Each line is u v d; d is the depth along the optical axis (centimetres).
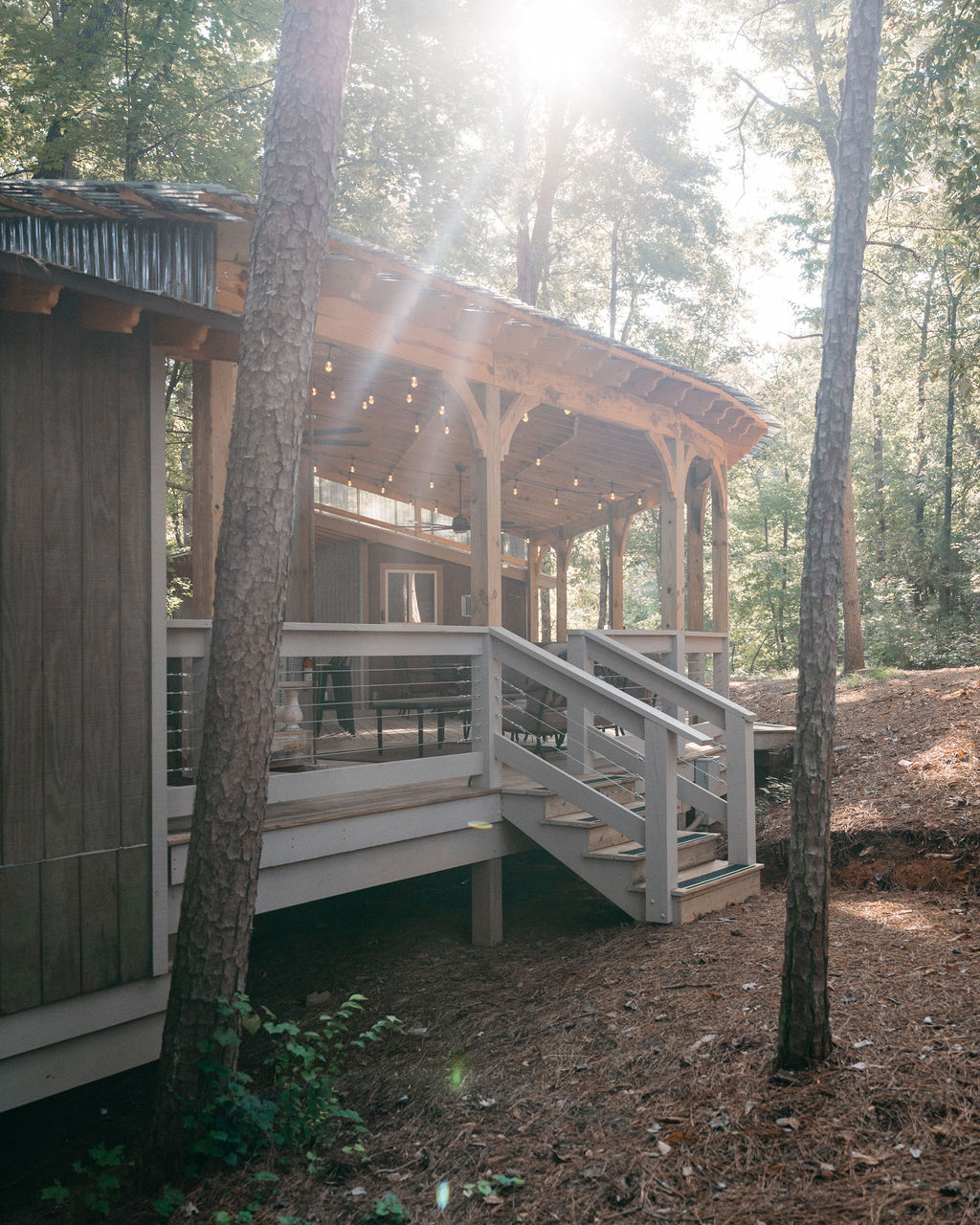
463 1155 361
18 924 394
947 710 1003
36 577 406
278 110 383
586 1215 310
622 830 625
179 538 1662
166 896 444
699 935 573
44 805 404
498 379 771
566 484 1378
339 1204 338
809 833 378
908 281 2142
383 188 1650
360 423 1127
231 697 372
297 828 520
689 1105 367
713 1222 296
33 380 407
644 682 737
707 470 1176
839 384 374
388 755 770
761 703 1330
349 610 1463
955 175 1242
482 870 666
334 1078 457
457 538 1920
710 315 2545
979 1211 279
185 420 1575
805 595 379
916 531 2378
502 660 676
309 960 657
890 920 585
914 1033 396
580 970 557
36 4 1293
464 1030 498
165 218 445
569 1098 394
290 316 379
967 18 1190
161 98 1216
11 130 1283
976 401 2100
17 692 399
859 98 377
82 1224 362
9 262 366
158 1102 371
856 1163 314
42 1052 403
